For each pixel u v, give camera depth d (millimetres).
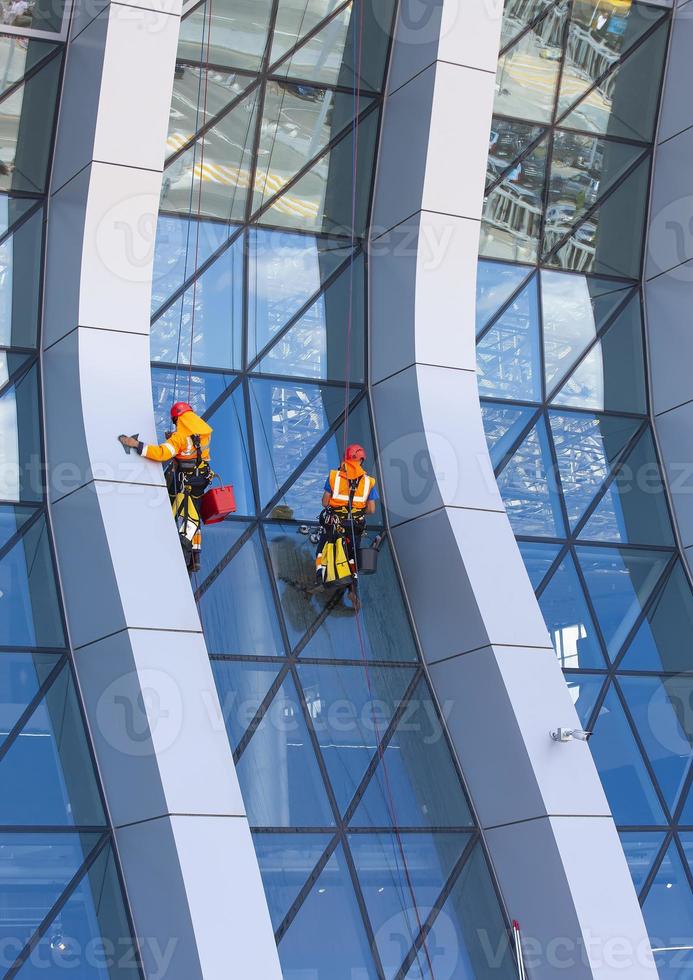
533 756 23688
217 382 27281
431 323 27406
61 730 22750
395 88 28547
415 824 24453
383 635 26203
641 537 30172
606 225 32062
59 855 21672
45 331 25844
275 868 22953
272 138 28547
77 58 25578
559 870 22922
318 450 27656
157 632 22188
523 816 23781
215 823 20953
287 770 24000
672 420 31172
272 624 25375
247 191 28531
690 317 31000
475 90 27062
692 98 31000
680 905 25797
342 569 24938
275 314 28328
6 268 25953
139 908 21344
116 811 22125
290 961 22219
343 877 23391
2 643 23125
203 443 24250
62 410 24578
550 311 31359
